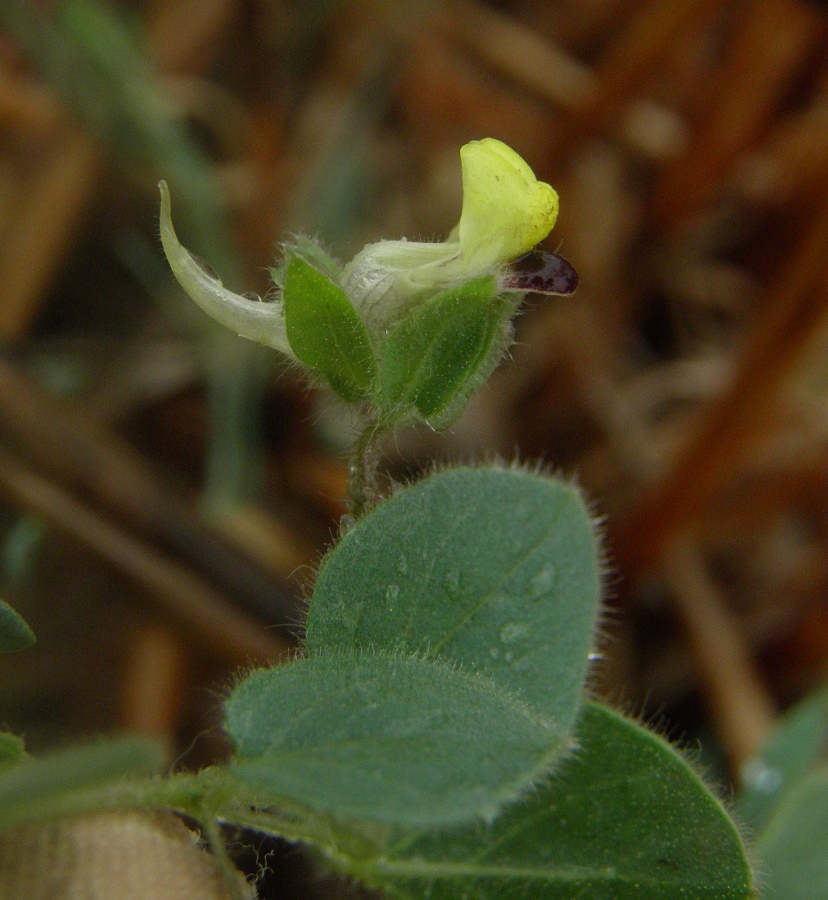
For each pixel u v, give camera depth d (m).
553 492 0.06
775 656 0.11
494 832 0.06
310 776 0.05
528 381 0.12
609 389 0.12
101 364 0.11
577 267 0.12
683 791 0.06
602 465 0.11
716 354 0.12
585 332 0.12
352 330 0.06
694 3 0.11
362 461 0.06
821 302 0.09
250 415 0.10
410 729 0.05
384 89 0.12
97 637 0.09
